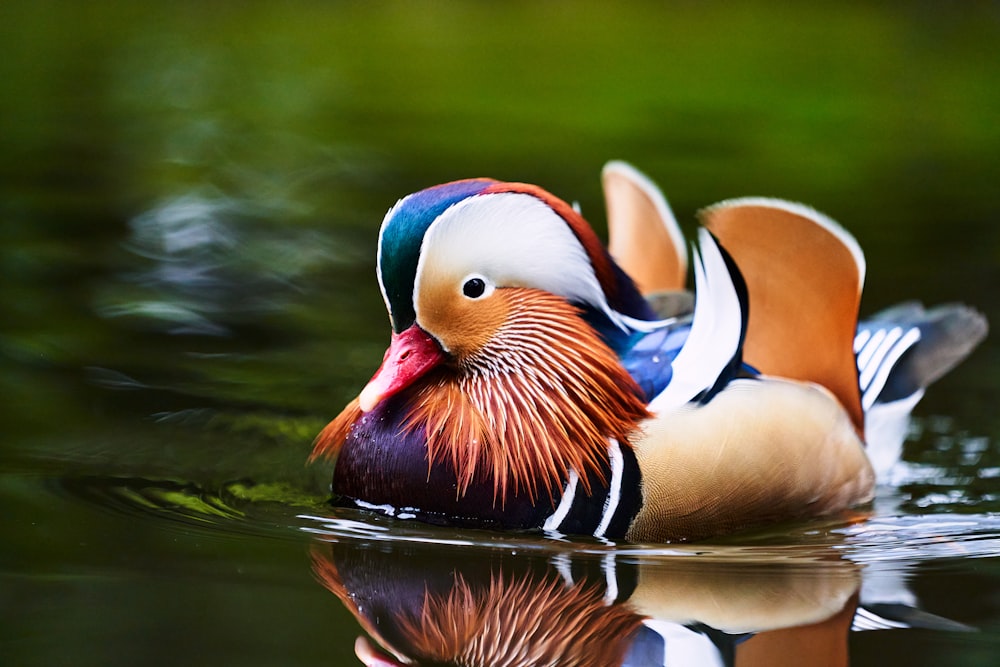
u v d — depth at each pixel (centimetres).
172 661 666
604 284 923
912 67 2995
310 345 1301
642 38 3375
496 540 870
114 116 2356
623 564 835
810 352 983
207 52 3009
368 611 739
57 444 1032
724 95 2700
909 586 805
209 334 1320
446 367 917
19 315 1343
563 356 895
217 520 891
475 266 888
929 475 1078
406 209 891
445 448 896
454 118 2434
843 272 958
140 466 995
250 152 2116
